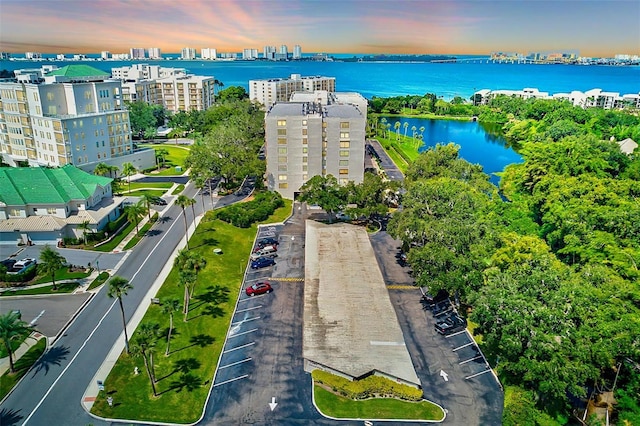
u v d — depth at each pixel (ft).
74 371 191.21
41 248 294.66
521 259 216.54
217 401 179.63
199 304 241.35
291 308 243.40
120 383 185.57
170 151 567.59
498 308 178.70
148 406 175.42
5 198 297.74
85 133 419.33
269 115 391.86
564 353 162.61
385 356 194.70
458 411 177.47
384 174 469.98
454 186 311.88
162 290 251.60
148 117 636.07
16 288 249.34
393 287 265.34
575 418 174.70
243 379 191.31
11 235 298.15
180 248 301.43
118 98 463.42
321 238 306.55
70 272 266.77
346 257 278.87
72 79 439.63
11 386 181.57
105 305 237.04
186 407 175.94
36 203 301.02
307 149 394.32
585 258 243.40
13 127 436.35
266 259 288.71
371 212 336.90
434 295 225.76
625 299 191.62
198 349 208.13
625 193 325.01
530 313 173.06
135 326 220.43
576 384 165.27
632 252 233.14
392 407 178.40
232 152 424.05
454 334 223.92
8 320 183.11
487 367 201.36
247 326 227.20
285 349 210.79
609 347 162.71
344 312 223.10
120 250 297.53
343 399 181.88
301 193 392.47
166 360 199.52
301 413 174.60
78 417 169.37
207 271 273.54
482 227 251.80
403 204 301.84
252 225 350.84
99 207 327.06
